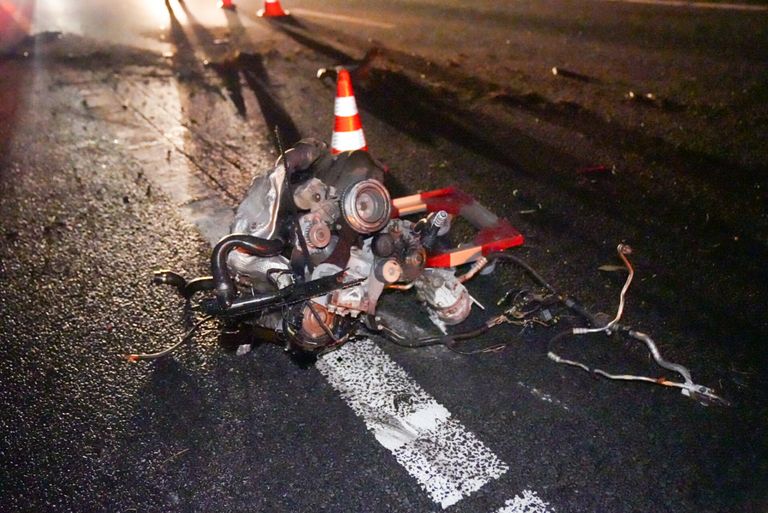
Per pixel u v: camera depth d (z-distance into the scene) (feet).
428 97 25.58
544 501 9.05
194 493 9.59
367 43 34.35
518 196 17.43
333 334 10.82
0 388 11.96
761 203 16.56
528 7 40.14
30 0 55.06
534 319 12.31
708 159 19.02
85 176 20.54
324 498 9.34
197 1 50.72
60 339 13.12
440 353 11.98
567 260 14.53
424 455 9.93
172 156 21.62
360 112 24.39
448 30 35.96
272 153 21.42
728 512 8.79
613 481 9.30
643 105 23.25
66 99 28.30
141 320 13.48
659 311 12.77
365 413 10.76
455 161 19.84
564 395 10.87
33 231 17.46
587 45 30.81
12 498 9.77
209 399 11.30
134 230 17.08
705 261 14.34
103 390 11.71
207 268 15.16
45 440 10.77
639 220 16.10
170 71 31.45
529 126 22.21
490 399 10.89
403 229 11.26
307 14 43.39
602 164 19.15
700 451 9.71
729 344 11.82
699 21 32.78
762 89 23.62
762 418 10.24
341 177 10.61
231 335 12.14
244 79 29.37
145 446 10.48
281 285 10.39
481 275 14.01
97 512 9.45
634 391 10.85
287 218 10.13
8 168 21.62
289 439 10.37
